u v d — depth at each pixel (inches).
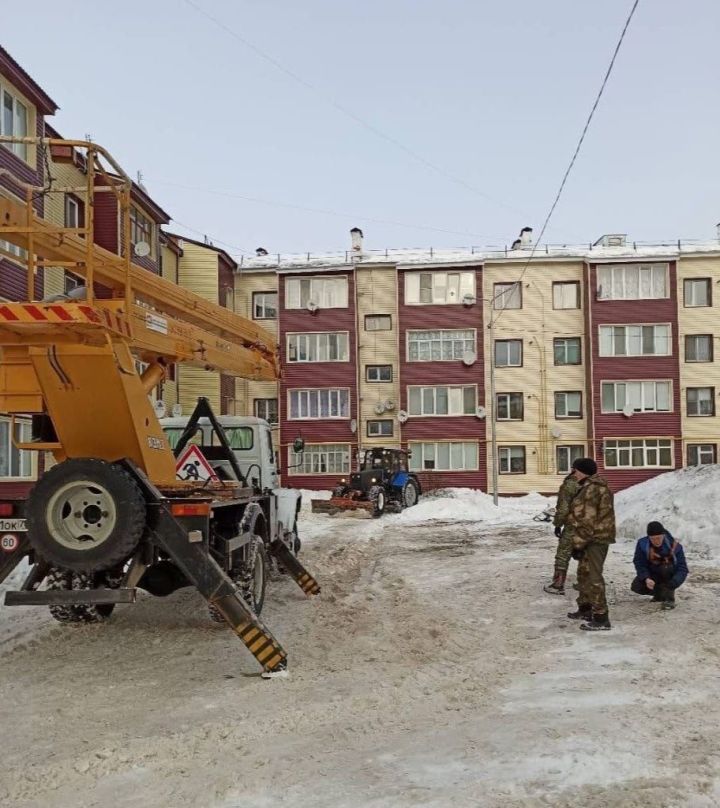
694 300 1525.6
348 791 152.3
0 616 335.3
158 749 176.1
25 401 260.1
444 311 1524.4
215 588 243.8
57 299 274.7
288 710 203.3
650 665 238.4
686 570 322.7
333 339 1542.8
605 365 1502.2
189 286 1437.0
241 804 147.7
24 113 820.0
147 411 277.4
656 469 1491.1
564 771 158.6
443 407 1513.3
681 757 164.6
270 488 432.1
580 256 1520.7
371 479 1011.9
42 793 154.9
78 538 246.8
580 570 297.4
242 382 1541.6
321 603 362.9
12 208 256.4
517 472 1510.8
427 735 183.2
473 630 294.7
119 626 308.2
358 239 1649.9
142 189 1040.2
